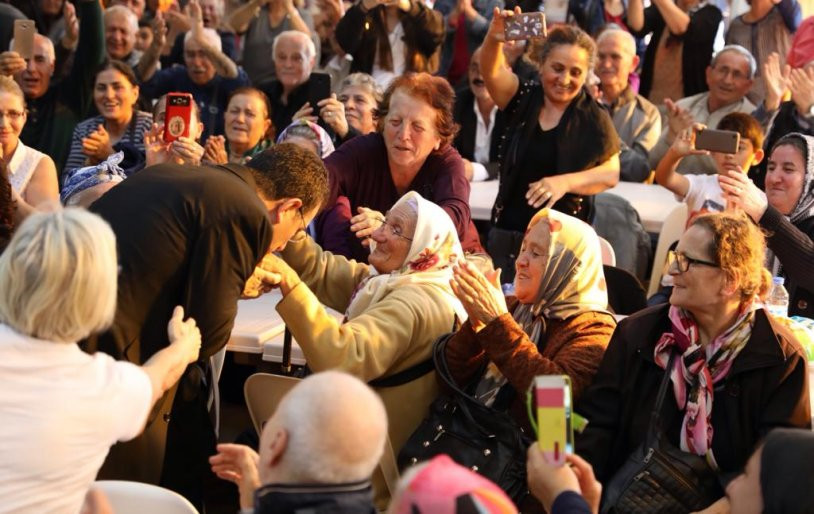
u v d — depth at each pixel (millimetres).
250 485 2662
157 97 8164
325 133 5758
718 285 3281
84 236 2572
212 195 3273
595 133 5605
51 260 2529
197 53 8008
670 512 3242
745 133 5930
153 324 3236
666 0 8438
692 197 5918
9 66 6371
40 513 2602
